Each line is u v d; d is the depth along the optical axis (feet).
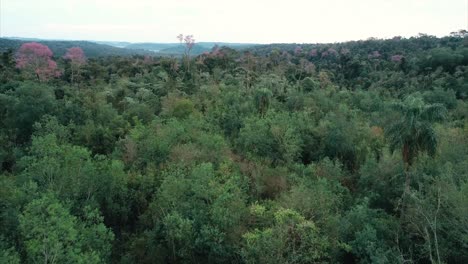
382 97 237.04
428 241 70.03
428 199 79.87
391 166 103.50
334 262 74.64
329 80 290.76
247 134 130.00
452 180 79.25
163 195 83.61
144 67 293.64
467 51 298.97
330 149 137.90
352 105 221.66
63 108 151.23
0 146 135.95
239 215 77.30
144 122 159.74
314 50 449.48
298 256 64.44
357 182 117.50
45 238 54.60
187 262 79.66
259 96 164.35
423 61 306.35
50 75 245.04
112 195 95.61
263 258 64.69
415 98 85.92
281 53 472.85
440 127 124.16
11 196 73.15
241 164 111.96
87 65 280.72
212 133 137.08
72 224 61.62
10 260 53.47
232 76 262.26
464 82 249.96
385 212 94.63
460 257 74.79
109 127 147.43
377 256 70.90
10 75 223.30
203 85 227.20
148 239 84.74
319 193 85.10
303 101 192.24
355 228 83.20
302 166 116.98
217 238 73.05
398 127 84.99
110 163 108.27
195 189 81.41
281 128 130.72
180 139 122.42
